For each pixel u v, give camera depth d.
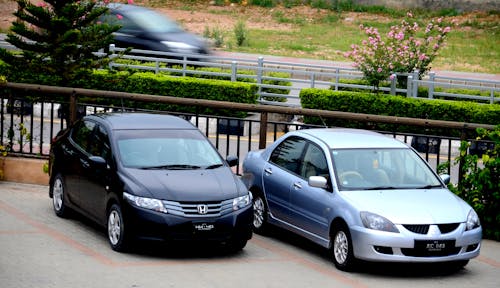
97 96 26.59
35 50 35.09
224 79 47.75
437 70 67.38
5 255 19.05
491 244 22.75
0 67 43.56
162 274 18.23
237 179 20.77
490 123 41.75
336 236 19.45
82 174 21.67
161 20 52.03
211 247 21.03
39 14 34.41
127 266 18.72
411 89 45.19
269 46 77.00
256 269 19.17
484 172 22.97
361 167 20.28
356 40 81.94
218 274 18.55
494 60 74.69
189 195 19.45
